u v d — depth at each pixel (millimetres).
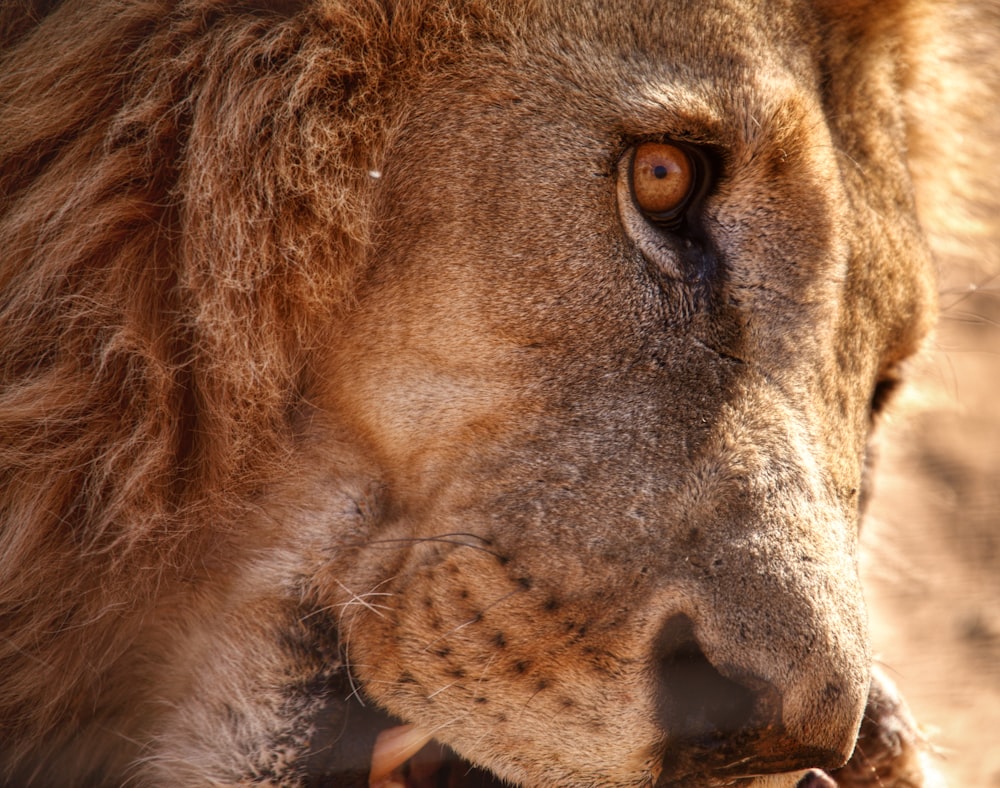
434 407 4348
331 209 4340
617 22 4355
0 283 4344
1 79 4344
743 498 4328
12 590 4348
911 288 4449
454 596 4332
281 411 4355
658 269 4355
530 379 4344
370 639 4348
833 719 4305
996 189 4629
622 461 4336
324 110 4340
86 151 4344
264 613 4355
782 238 4367
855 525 4387
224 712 4352
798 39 4398
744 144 4355
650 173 4355
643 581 4320
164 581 4359
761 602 4309
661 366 4348
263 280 4344
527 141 4344
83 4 4340
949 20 4535
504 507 4336
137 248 4348
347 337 4355
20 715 4363
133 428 4352
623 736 4316
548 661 4324
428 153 4344
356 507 4355
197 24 4340
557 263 4344
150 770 4367
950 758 4672
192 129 4336
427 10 4336
